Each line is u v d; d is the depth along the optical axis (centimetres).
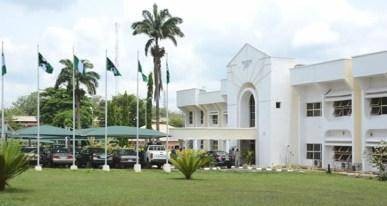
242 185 2869
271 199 2114
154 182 3016
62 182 2923
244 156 5834
